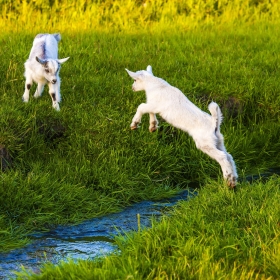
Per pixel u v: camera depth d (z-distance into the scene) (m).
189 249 8.29
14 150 11.51
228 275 7.64
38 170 11.18
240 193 10.37
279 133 13.94
